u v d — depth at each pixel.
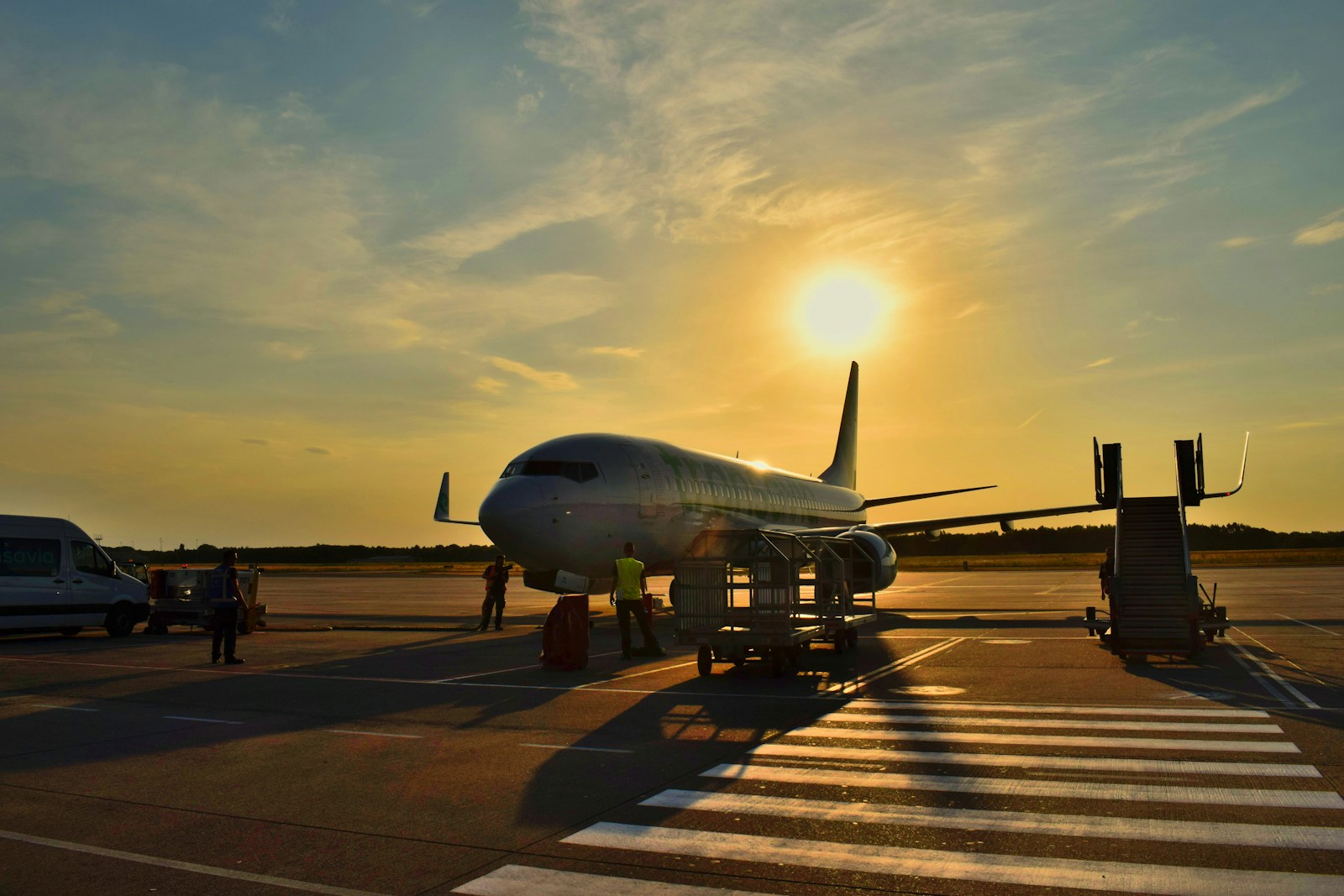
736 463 33.91
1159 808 7.22
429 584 64.12
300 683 15.20
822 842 6.53
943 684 13.99
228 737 10.63
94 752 9.85
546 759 9.30
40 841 6.80
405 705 12.78
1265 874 5.77
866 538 26.52
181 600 26.00
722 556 16.69
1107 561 22.11
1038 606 31.75
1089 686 13.58
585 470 24.77
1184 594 16.88
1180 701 12.13
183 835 6.93
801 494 38.81
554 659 16.62
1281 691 12.87
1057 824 6.86
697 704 12.61
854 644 19.31
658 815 7.25
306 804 7.71
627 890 5.69
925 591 42.50
